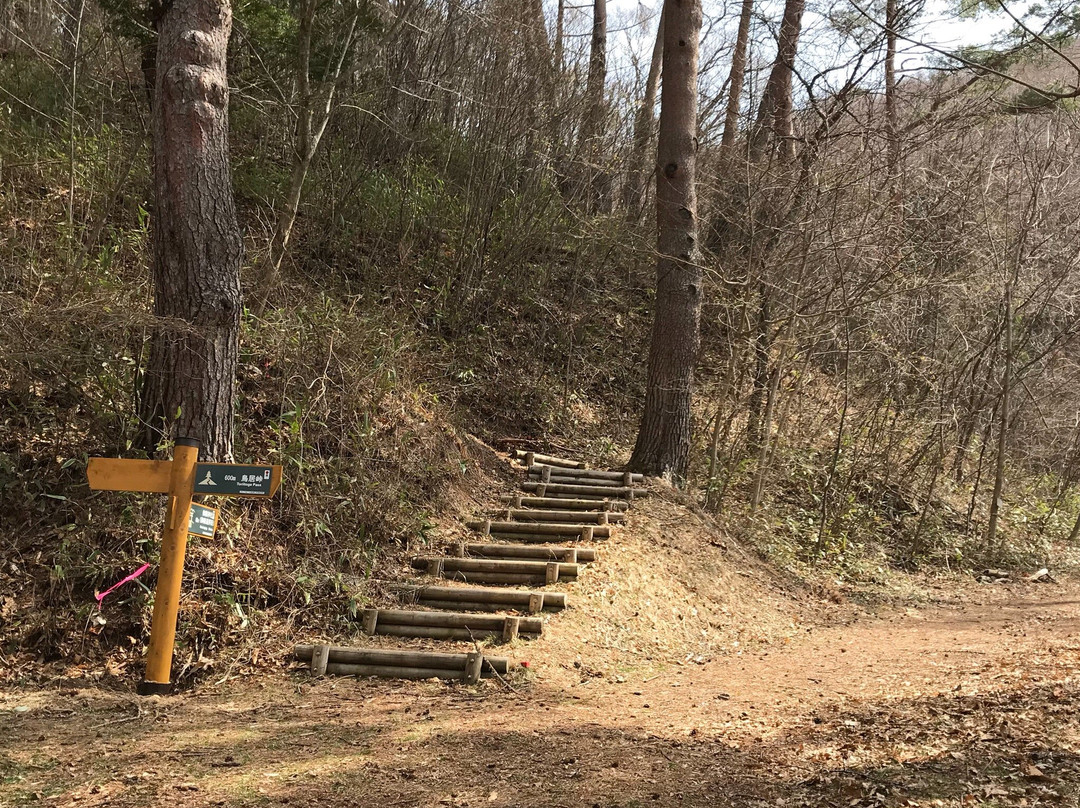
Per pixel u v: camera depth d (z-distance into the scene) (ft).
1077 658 18.26
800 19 39.63
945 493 43.39
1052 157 36.94
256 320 25.71
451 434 30.14
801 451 37.88
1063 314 42.98
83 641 17.42
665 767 12.33
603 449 36.52
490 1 42.68
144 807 10.82
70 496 19.48
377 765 12.44
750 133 37.55
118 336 22.11
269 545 20.77
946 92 34.53
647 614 23.56
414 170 42.22
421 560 23.36
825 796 10.82
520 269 42.29
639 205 47.57
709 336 42.27
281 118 36.35
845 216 32.55
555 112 43.47
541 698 17.08
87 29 35.04
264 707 15.78
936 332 41.57
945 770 11.33
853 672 20.02
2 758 12.50
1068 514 48.06
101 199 28.78
